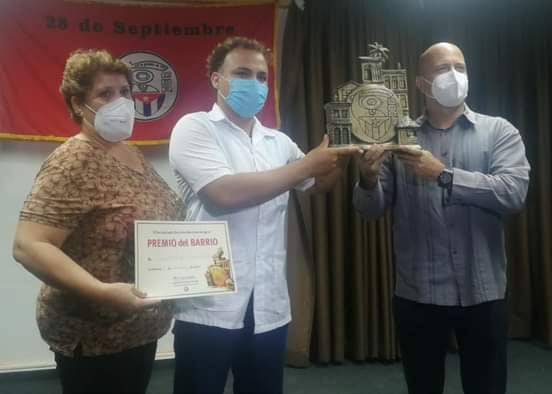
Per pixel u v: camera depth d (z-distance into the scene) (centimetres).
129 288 100
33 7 253
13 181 264
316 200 276
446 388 240
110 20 264
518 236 301
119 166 112
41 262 96
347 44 281
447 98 148
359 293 277
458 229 145
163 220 115
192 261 108
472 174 139
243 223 121
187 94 273
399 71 152
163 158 282
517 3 300
